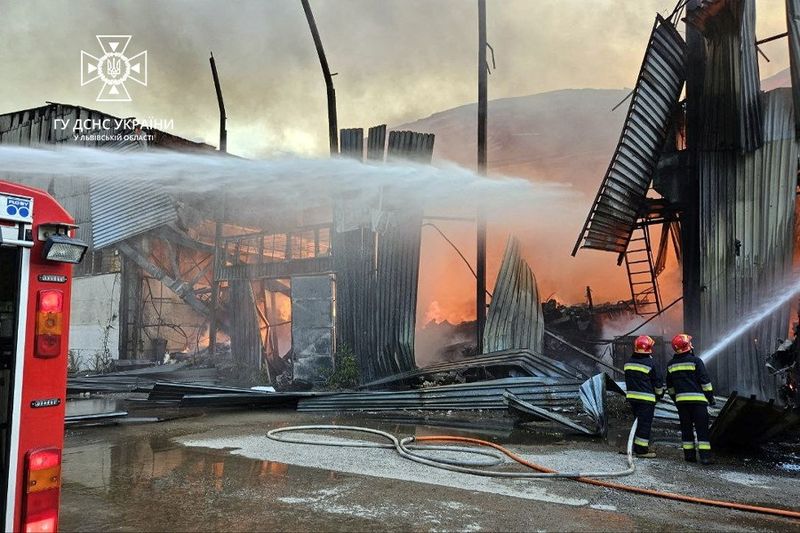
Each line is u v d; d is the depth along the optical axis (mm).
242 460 6164
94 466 5891
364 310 13133
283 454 6488
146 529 3961
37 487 2777
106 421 8898
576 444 7211
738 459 6359
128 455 6445
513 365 10898
